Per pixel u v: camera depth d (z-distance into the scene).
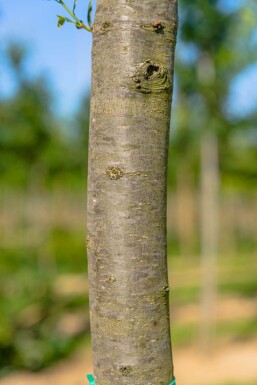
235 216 19.45
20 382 6.80
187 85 6.57
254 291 11.07
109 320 1.33
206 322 7.22
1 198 16.95
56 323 8.55
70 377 6.86
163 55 1.32
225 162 10.88
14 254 9.88
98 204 1.33
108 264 1.33
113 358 1.34
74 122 14.25
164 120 1.32
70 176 13.70
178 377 6.30
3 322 7.51
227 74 6.53
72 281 12.61
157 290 1.33
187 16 6.32
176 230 20.05
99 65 1.32
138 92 1.30
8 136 11.36
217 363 6.65
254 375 6.05
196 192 17.03
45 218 16.81
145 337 1.33
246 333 7.90
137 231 1.31
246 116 6.78
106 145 1.31
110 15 1.31
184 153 11.70
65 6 1.39
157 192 1.32
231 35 6.36
